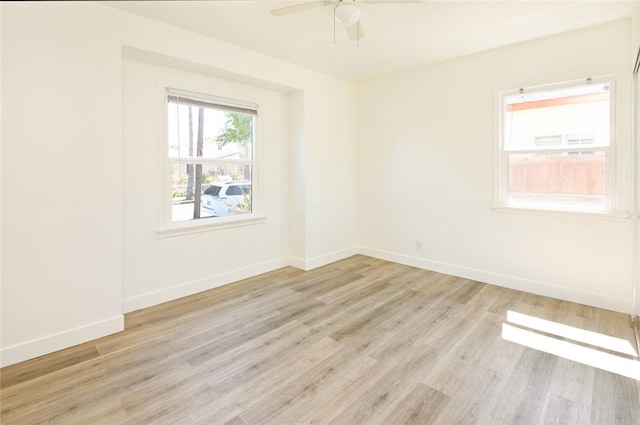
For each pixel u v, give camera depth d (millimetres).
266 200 4047
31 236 2178
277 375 2025
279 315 2883
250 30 2885
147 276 3057
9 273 2113
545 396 1818
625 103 2736
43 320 2246
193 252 3381
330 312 2938
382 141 4492
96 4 2367
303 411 1716
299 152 4121
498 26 2840
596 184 2967
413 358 2203
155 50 2684
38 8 2125
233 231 3727
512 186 3461
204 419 1660
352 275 3963
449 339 2447
